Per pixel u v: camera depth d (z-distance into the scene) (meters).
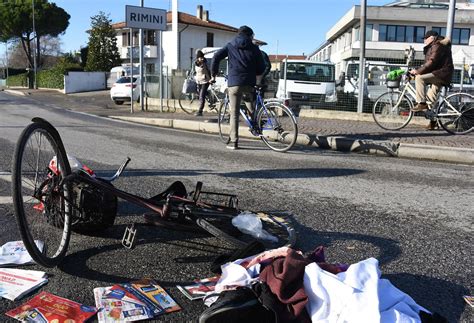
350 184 5.98
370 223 4.46
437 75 9.46
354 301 2.43
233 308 2.42
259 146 9.04
